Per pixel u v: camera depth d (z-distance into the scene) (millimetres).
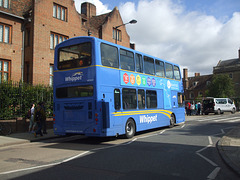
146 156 6898
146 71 12453
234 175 5090
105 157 6793
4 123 12023
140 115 11539
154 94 13055
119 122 9984
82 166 5797
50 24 18938
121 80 10352
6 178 4891
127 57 11000
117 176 4957
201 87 68250
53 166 5820
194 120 20984
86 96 9266
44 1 18547
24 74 18219
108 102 9445
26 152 7898
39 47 18031
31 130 13367
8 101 12766
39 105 11641
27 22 17922
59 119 10078
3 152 8016
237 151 7184
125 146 8633
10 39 17344
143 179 4758
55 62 10375
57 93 10203
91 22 27016
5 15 17016
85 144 9500
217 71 64438
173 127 15297
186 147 8320
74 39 9867
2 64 16938
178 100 16125
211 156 6914
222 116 26500
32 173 5230
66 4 20453
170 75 15305
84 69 9398
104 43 9648
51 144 9750
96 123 8961
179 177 4918
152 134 12031
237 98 46344
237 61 62531
